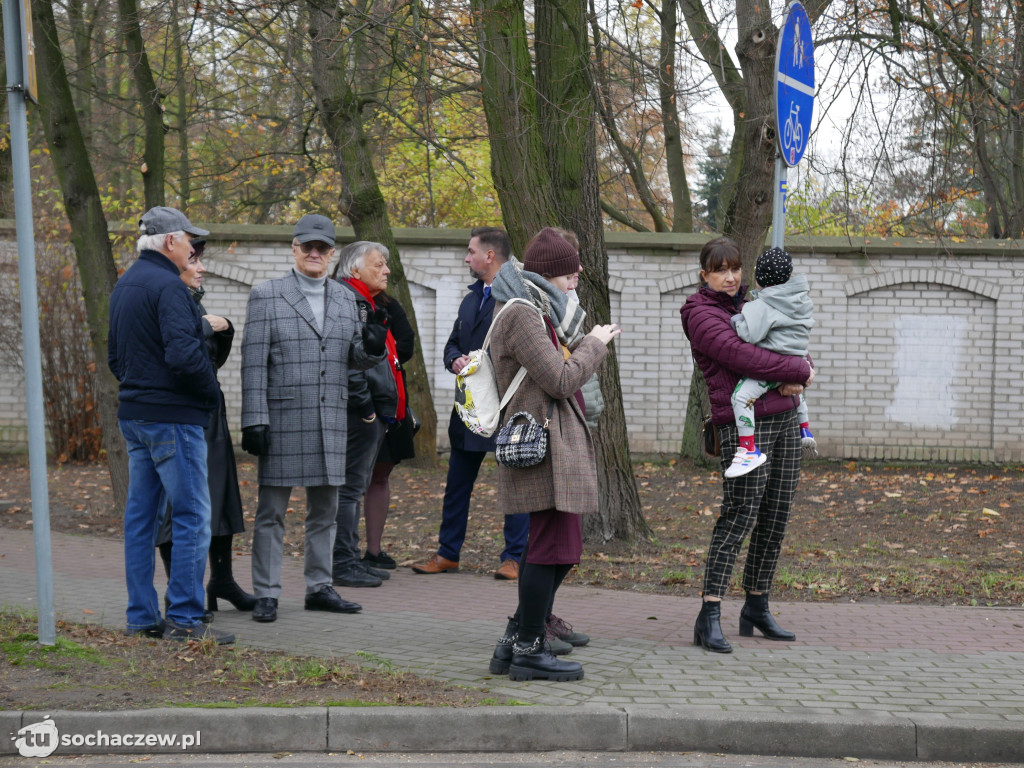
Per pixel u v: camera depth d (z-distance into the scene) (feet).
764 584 17.67
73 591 20.58
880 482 39.37
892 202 42.50
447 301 45.06
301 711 12.83
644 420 45.03
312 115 43.98
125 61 41.47
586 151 25.79
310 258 19.17
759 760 12.76
